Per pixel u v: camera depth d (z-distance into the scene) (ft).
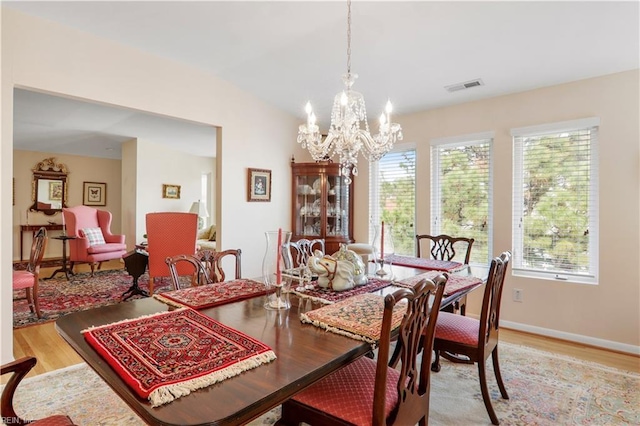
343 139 7.48
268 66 10.58
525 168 10.94
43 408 6.55
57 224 23.54
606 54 8.48
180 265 12.35
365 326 4.36
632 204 9.12
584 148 9.95
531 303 10.64
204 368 3.26
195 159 24.34
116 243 19.94
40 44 8.09
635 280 9.11
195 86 11.10
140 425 6.07
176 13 7.89
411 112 13.09
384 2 7.00
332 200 15.11
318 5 7.31
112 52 9.23
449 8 7.06
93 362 3.46
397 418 4.11
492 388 7.44
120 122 17.35
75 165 24.45
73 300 13.51
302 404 4.47
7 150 7.70
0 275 7.67
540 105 10.51
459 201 12.23
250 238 13.08
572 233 10.17
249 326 4.50
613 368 8.29
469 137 11.80
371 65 9.64
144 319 4.63
